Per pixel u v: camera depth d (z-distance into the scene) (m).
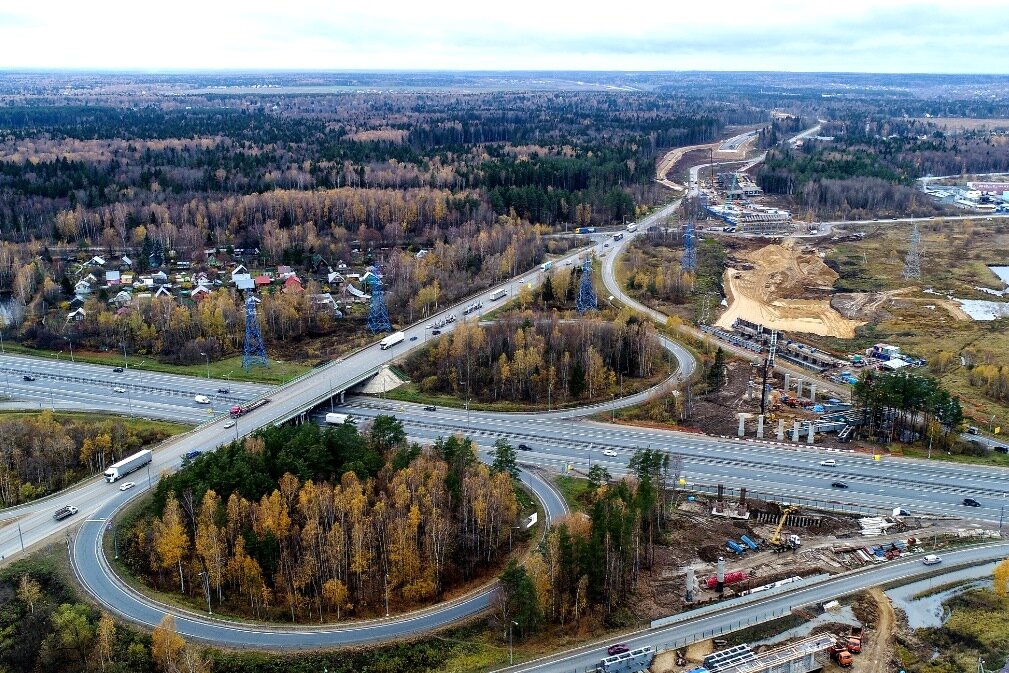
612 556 153.88
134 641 140.75
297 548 157.88
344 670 138.38
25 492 186.50
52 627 143.38
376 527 159.38
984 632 148.25
